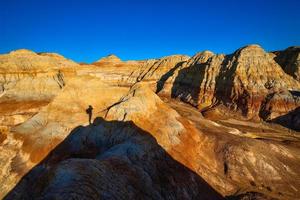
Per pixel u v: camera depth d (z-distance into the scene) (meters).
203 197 30.38
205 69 100.19
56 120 38.59
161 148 33.38
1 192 29.56
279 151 41.44
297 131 66.88
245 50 94.75
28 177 30.77
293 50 109.50
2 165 32.88
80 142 35.56
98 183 21.83
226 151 37.75
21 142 35.91
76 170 21.84
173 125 37.91
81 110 40.19
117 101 42.22
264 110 77.38
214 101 89.38
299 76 96.19
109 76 130.12
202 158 36.19
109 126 36.72
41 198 19.17
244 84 85.12
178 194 28.64
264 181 34.81
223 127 51.28
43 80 65.25
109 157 27.42
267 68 89.31
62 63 85.81
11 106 57.88
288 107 75.44
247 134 51.56
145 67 137.50
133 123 36.25
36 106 58.62
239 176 34.88
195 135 39.84
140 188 25.55
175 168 31.69
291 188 34.44
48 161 33.19
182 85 108.31
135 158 29.17
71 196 18.77
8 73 75.12
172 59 132.50
